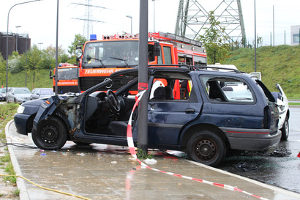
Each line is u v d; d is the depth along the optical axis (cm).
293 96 4194
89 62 1456
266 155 934
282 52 5688
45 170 648
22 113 930
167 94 862
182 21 4997
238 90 780
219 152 762
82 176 611
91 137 843
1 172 620
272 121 782
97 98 866
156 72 836
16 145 932
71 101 860
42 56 8212
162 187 557
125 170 668
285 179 691
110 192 521
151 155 796
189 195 519
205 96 785
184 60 1714
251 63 5484
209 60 3438
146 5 786
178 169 693
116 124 852
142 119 786
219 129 772
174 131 788
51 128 875
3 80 6994
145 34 785
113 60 1429
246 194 534
